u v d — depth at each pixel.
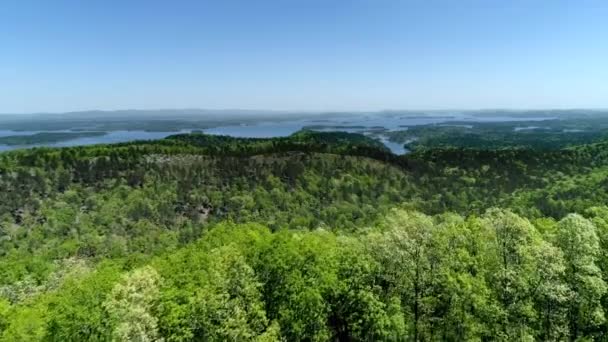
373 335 35.25
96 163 171.50
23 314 38.06
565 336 33.81
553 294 30.84
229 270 30.61
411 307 36.56
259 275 33.97
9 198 144.12
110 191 161.00
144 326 26.23
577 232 34.47
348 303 35.56
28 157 163.00
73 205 150.50
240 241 50.28
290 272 34.31
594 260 36.31
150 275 31.30
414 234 35.72
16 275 87.25
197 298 28.47
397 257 34.84
